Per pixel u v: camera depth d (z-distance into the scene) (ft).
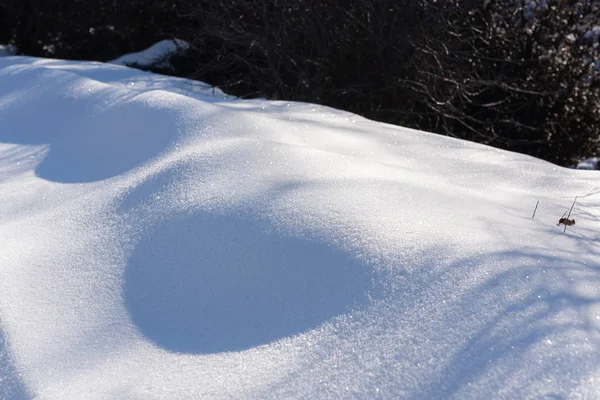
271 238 7.22
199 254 7.32
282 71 25.61
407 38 23.47
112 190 9.38
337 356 5.72
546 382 5.16
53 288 7.23
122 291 7.09
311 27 24.58
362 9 24.22
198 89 18.58
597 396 5.00
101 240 8.05
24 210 9.55
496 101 27.04
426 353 5.58
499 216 8.05
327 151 10.12
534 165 11.26
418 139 12.29
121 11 38.70
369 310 6.16
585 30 27.78
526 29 27.25
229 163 9.01
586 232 7.89
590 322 5.81
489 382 5.21
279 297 6.61
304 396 5.36
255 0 25.54
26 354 6.20
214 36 27.04
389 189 8.27
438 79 24.07
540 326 5.74
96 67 19.58
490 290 6.22
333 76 25.03
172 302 6.84
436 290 6.26
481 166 10.83
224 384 5.61
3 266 7.68
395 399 5.19
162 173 9.16
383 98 24.68
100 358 6.12
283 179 8.41
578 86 27.37
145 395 5.56
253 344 6.12
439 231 7.23
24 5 39.83
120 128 11.98
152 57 36.09
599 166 27.55
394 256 6.73
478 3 26.00
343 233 7.09
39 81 15.34
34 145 12.71
